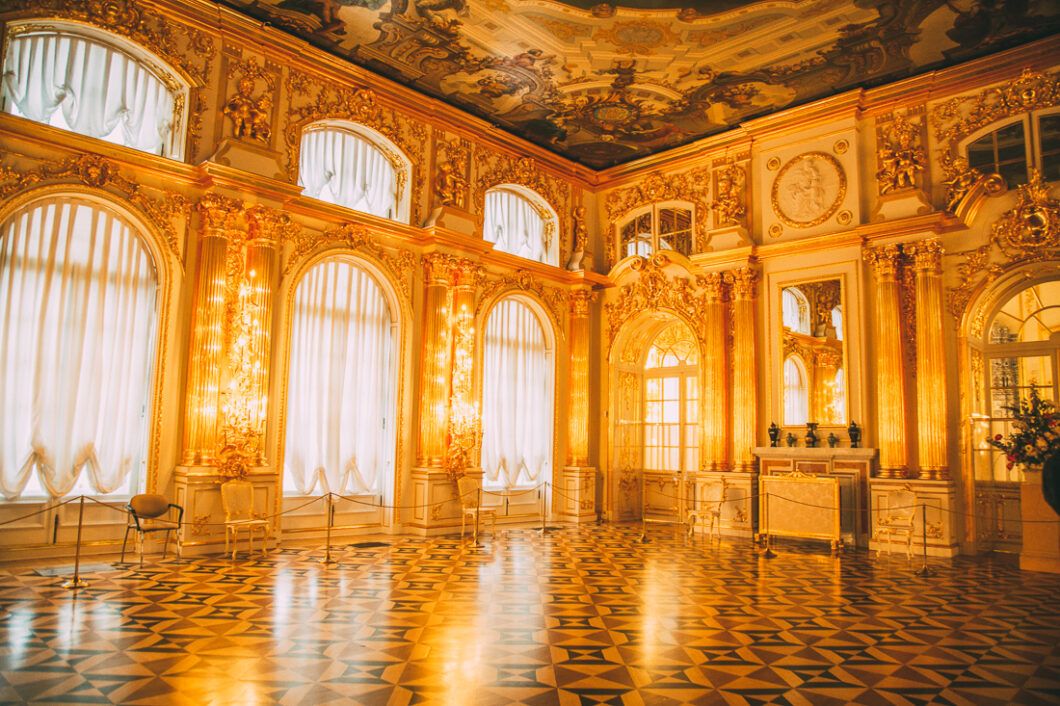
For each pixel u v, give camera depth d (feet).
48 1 28.89
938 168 37.99
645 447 51.62
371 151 40.93
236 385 32.99
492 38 35.17
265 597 23.16
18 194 28.04
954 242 37.32
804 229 42.01
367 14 33.58
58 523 29.07
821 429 40.19
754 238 44.24
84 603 21.84
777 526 37.37
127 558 29.48
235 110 33.99
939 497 35.04
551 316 49.39
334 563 30.01
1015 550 35.24
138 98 32.40
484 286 45.16
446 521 40.16
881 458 37.60
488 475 45.27
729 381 44.09
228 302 33.35
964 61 36.86
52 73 29.71
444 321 41.34
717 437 43.70
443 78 39.65
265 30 34.83
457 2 32.17
